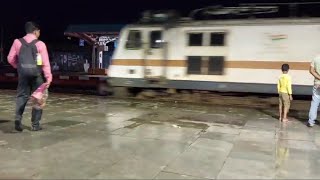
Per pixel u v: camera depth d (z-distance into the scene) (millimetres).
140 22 14914
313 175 5566
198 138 7844
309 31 12266
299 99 12773
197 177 5320
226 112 11961
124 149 6762
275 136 8312
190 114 11305
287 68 10477
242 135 8320
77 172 5426
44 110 11406
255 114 11688
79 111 11367
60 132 8078
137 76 14781
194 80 13805
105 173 5402
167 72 14250
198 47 13750
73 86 19828
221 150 6883
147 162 5992
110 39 38406
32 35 7645
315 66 9570
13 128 8352
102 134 7977
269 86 12758
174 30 14164
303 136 8391
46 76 7707
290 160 6355
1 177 5168
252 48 12969
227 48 13297
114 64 15266
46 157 6152
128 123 9430
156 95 14797
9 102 13078
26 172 5387
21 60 7496
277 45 12633
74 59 43656
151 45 14531
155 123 9539
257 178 5348
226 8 13711
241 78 13117
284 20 12609
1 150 6516
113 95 16359
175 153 6582
